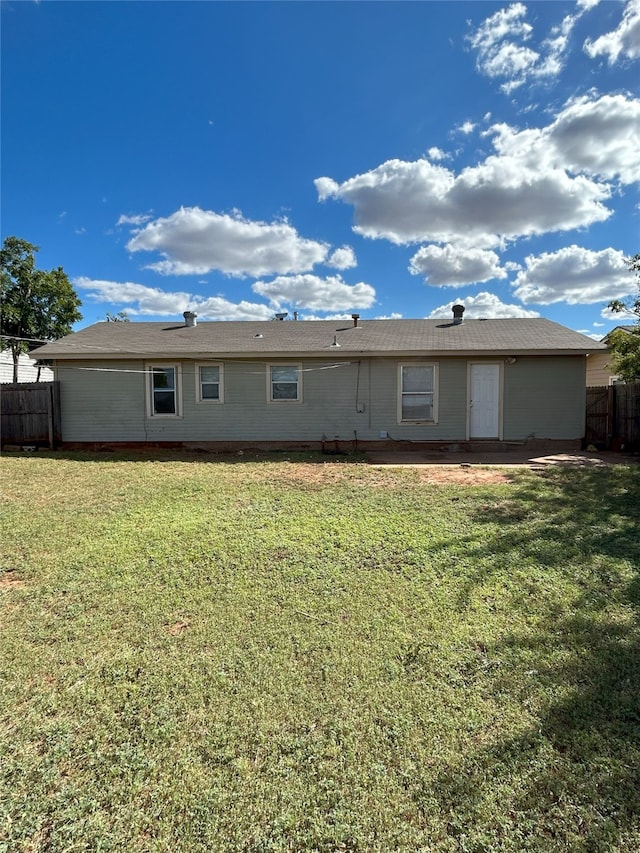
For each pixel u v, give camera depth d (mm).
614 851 1476
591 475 7719
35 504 5957
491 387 11125
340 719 2105
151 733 2037
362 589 3449
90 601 3289
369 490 6715
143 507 5785
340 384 11234
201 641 2775
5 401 11562
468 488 6789
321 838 1544
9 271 18000
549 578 3600
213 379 11367
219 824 1603
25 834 1576
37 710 2191
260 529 4852
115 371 11383
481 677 2404
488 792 1711
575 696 2232
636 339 9422
